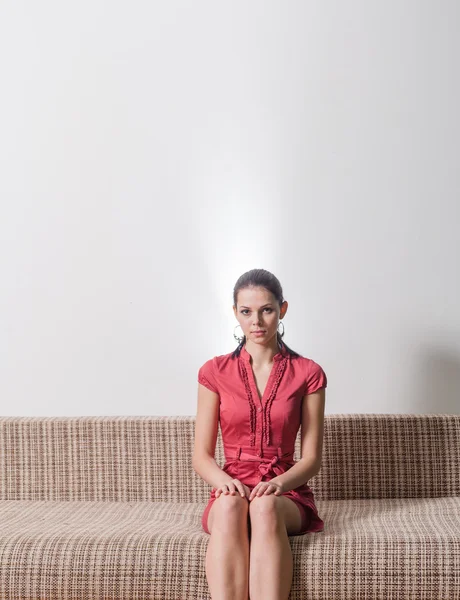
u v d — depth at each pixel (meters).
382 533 1.64
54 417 2.24
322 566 1.58
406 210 2.30
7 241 2.35
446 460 2.13
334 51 2.31
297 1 2.32
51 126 2.35
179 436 2.16
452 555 1.58
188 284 2.33
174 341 2.33
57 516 1.93
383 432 2.13
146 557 1.63
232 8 2.32
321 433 1.83
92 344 2.35
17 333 2.35
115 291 2.34
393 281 2.30
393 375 2.30
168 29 2.34
